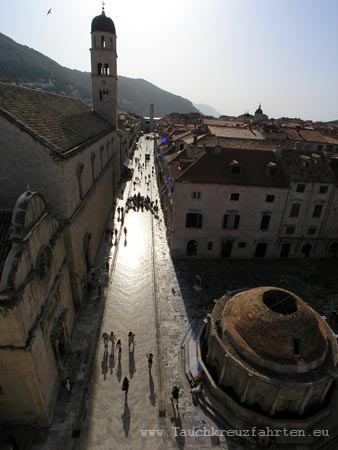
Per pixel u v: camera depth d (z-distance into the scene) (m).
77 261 25.98
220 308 23.25
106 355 23.03
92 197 33.28
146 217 50.16
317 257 39.47
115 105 58.03
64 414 18.61
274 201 35.06
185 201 34.34
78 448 16.83
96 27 51.25
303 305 20.03
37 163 21.09
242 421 18.83
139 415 18.86
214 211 35.09
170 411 19.25
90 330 25.27
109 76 55.06
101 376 21.27
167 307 28.75
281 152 36.34
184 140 53.72
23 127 20.06
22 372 15.60
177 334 25.47
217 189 33.88
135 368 22.06
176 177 34.12
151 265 36.16
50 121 26.25
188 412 19.28
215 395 20.09
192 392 20.19
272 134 66.56
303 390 17.36
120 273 34.12
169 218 40.34
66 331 22.03
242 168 34.50
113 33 52.38
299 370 17.70
